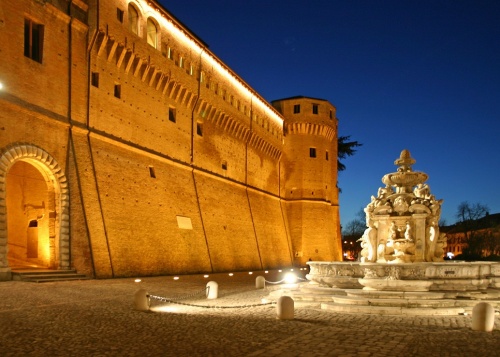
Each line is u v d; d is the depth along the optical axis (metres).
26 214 32.38
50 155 28.83
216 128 51.84
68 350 9.84
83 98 32.22
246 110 58.81
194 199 44.84
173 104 43.44
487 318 12.91
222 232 48.75
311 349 10.42
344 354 9.98
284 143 71.06
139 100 38.19
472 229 92.06
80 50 32.34
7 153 25.86
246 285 30.30
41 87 28.83
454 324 14.09
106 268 30.41
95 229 30.56
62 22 31.03
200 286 27.34
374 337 11.88
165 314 15.63
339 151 86.31
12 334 11.22
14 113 26.69
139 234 35.06
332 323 14.10
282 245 64.75
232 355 9.71
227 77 53.94
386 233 21.11
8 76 26.48
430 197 21.12
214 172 50.53
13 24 27.20
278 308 14.80
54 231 29.11
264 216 61.53
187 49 45.25
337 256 73.00
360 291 17.95
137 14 38.09
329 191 73.06
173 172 42.34
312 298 18.78
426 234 20.73
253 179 60.72
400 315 15.75
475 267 18.83
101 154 33.09
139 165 37.34
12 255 32.38
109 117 34.47
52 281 25.45
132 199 35.34
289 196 70.56
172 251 38.69
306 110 71.12
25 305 16.16
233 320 14.54
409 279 17.98
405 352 10.25
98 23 32.88
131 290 22.92
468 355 10.02
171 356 9.52
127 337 11.41
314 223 69.56
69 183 29.83
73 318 13.96
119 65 35.72
